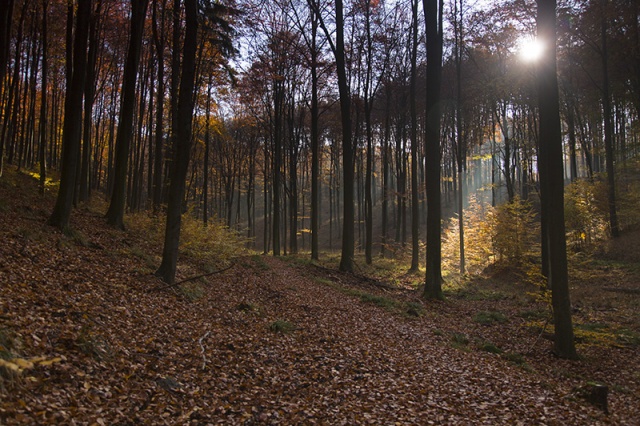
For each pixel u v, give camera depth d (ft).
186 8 32.53
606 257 66.64
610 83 84.33
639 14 67.00
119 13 70.18
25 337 16.83
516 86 70.54
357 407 19.04
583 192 75.41
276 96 91.91
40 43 75.97
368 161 84.84
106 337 20.27
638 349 32.89
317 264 73.10
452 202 156.97
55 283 24.85
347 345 28.07
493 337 36.70
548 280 39.93
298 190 178.60
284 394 19.71
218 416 16.60
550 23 30.81
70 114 38.24
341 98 66.23
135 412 15.30
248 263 58.70
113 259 35.06
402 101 94.84
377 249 145.69
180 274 38.45
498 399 21.63
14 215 37.91
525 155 86.58
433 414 19.01
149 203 77.66
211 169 146.82
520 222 71.72
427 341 32.60
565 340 31.71
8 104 65.46
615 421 20.49
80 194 71.41
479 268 78.02
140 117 85.25
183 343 23.06
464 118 100.01
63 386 15.08
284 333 28.68
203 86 80.33
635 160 80.02
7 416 12.16
